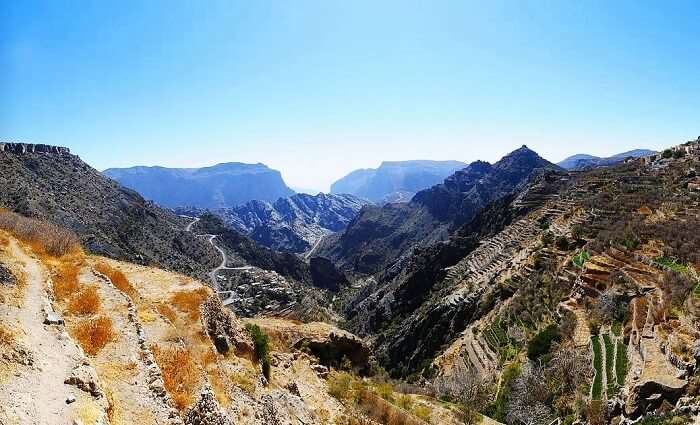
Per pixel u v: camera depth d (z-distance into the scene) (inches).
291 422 962.1
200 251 6968.5
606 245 3164.4
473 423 1652.3
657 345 1683.1
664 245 2723.9
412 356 4165.8
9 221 1439.5
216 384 836.0
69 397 519.8
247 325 1321.4
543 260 3727.9
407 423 1386.6
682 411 1284.4
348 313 7258.9
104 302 964.6
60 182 5118.1
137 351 763.4
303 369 1533.0
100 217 4995.1
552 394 1961.1
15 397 486.6
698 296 1865.2
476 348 3149.6
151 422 591.2
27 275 975.6
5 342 587.2
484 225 7431.1
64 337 681.0
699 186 3553.2
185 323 1059.9
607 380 1769.2
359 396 1469.0
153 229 6264.8
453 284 5187.0
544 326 2775.6
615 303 2305.6
